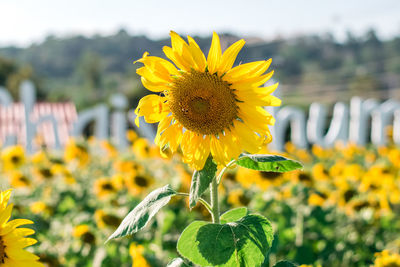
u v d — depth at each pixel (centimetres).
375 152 1194
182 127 221
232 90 214
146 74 213
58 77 10888
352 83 7044
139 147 757
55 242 491
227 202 598
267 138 214
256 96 210
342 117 1598
